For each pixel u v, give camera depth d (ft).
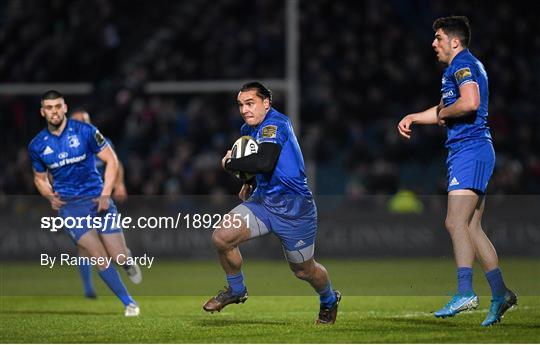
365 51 284.20
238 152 86.94
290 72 236.84
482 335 84.12
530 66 295.28
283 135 86.53
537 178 250.78
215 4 295.28
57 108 106.83
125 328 94.07
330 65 284.41
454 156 89.71
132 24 293.43
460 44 90.48
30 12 285.23
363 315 104.17
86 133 107.76
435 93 275.18
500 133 261.24
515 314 101.04
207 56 280.51
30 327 96.27
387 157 259.19
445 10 303.48
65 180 108.88
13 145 265.13
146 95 274.77
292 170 87.25
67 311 116.88
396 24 303.27
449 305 87.56
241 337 85.51
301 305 121.08
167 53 283.38
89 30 275.18
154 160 251.39
